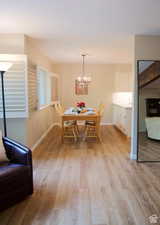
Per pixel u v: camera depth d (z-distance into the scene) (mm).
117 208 2115
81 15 2594
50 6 2303
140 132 3631
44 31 3297
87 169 3170
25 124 3645
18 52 3498
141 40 3508
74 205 2172
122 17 2662
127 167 3268
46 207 2135
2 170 2137
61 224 1866
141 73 3551
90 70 7172
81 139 5152
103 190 2496
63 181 2746
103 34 3469
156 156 3633
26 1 2168
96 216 1983
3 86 3107
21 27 3082
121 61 6648
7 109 3486
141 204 2188
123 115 5652
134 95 3586
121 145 4598
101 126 7008
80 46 4422
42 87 5738
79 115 4820
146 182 2719
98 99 7281
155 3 2230
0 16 2611
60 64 7129
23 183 2262
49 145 4586
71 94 7262
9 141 2625
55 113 7250
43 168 3205
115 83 7207
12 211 2064
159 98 3613
